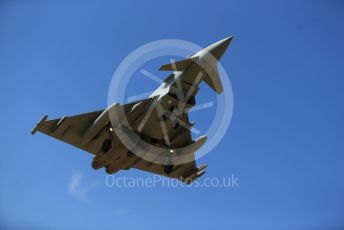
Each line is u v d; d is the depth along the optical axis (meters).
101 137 21.77
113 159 22.02
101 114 20.84
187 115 22.12
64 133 21.70
